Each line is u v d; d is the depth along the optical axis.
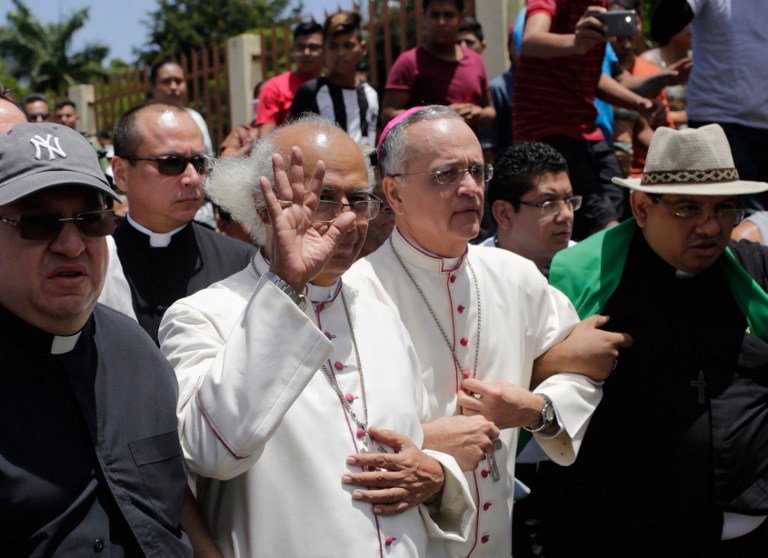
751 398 3.76
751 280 3.87
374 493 2.87
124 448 2.54
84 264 2.49
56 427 2.45
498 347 3.64
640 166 7.32
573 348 3.68
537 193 4.71
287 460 2.84
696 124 5.94
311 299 3.09
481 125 6.82
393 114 6.75
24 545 2.34
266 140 3.06
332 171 2.94
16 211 2.42
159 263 4.59
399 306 3.59
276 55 10.43
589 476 3.86
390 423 3.03
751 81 5.65
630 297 3.88
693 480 3.70
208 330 2.95
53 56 45.22
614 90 6.20
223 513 2.88
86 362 2.55
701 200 3.67
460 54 6.80
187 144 4.56
